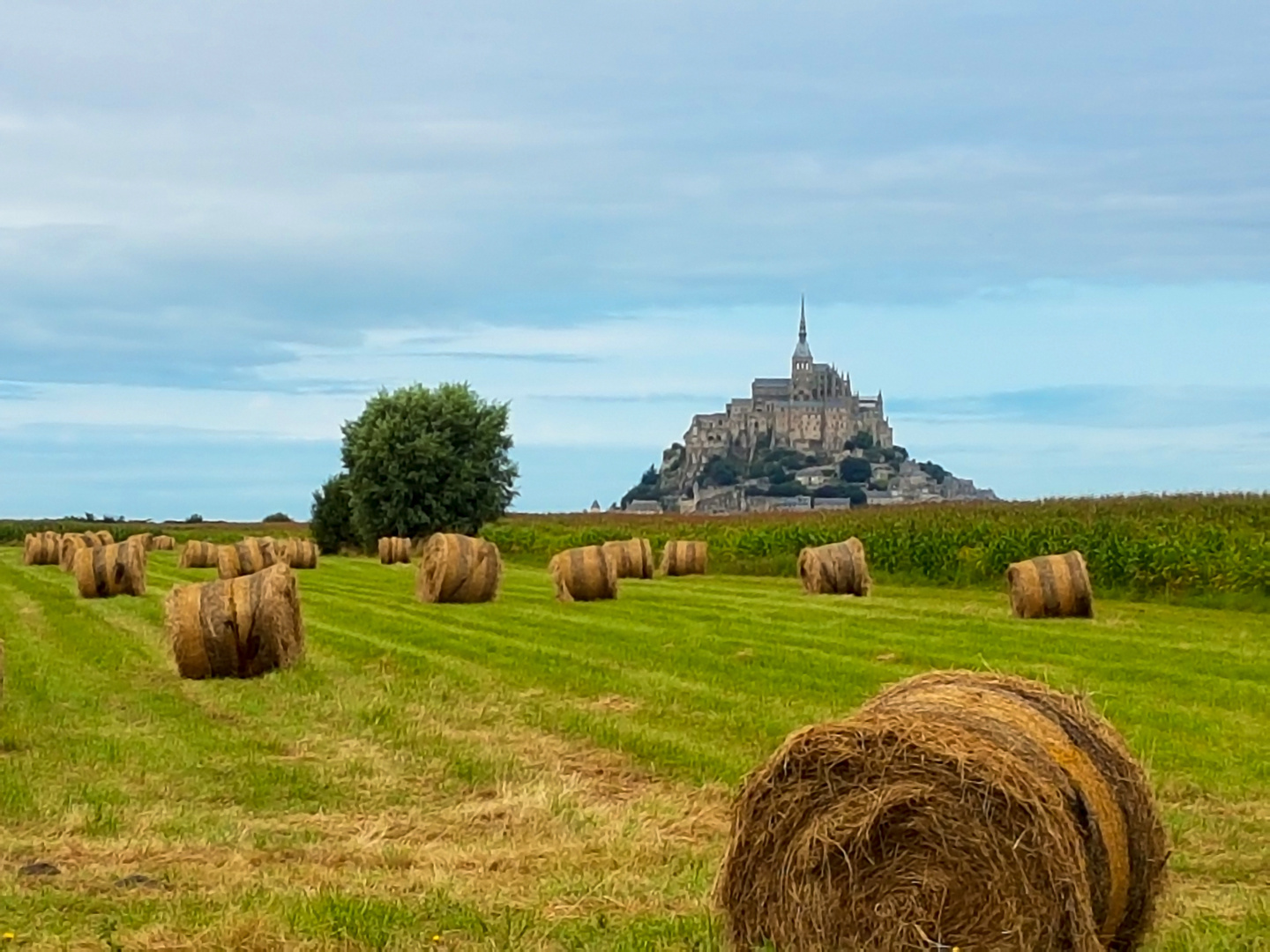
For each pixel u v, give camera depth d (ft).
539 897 28.58
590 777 41.57
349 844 33.65
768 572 147.84
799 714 51.21
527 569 160.45
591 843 33.45
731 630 81.92
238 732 49.03
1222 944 25.54
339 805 38.45
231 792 39.91
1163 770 41.75
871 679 60.59
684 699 54.85
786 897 24.06
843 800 23.80
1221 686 58.39
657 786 40.37
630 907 27.86
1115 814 24.25
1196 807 37.45
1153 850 24.76
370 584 136.67
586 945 25.21
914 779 23.30
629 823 35.19
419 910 27.37
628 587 121.60
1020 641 75.31
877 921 23.34
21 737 47.98
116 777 41.68
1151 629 81.35
